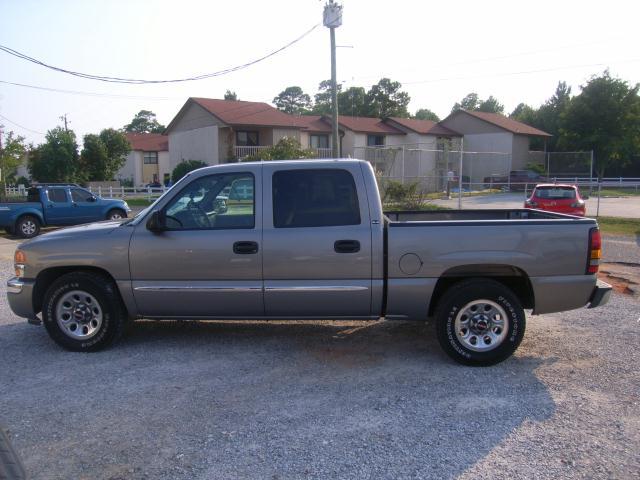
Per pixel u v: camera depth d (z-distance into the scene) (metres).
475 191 39.22
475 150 49.75
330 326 6.48
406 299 5.17
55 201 17.44
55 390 4.64
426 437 3.79
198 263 5.30
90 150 48.28
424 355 5.47
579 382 4.77
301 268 5.20
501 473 3.34
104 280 5.50
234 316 5.43
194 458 3.55
